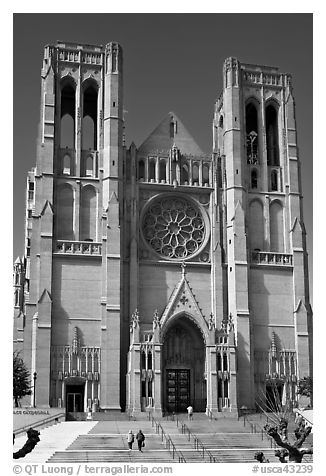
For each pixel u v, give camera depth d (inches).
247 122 4576.8
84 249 3907.5
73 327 3784.5
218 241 4116.6
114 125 4067.4
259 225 4229.8
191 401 3895.2
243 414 3703.3
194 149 4306.1
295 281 4136.3
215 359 3794.3
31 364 3737.7
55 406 3676.2
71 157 4062.5
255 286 4082.2
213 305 4035.4
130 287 3917.3
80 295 3831.2
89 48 4232.3
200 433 3139.8
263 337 4020.7
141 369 3681.1
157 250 4072.3
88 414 3553.2
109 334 3750.0
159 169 4173.2
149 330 3875.5
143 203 4099.4
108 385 3695.9
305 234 4259.4
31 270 3865.7
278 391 3976.4
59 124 4082.2
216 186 4202.8
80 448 2650.1
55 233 3912.4
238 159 4202.8
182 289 3868.1
